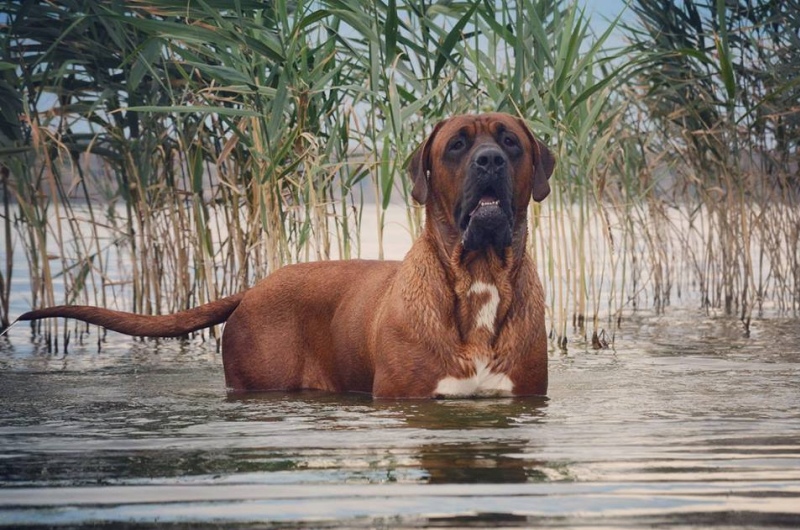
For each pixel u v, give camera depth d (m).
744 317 9.62
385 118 7.23
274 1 7.18
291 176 7.78
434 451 3.90
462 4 7.60
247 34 7.34
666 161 10.53
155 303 8.97
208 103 7.85
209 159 8.55
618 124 9.77
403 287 5.39
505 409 4.93
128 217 8.72
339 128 7.51
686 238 12.10
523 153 5.38
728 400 5.17
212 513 3.03
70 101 8.41
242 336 6.01
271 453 3.91
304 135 7.06
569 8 7.83
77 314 6.01
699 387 5.65
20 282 12.68
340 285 5.94
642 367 6.57
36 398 5.55
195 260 8.75
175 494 3.26
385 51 7.18
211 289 8.22
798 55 9.04
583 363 6.80
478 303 5.27
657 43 9.33
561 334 7.93
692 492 3.22
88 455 3.92
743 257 9.63
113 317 6.03
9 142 8.18
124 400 5.46
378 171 7.64
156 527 2.90
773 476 3.44
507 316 5.31
